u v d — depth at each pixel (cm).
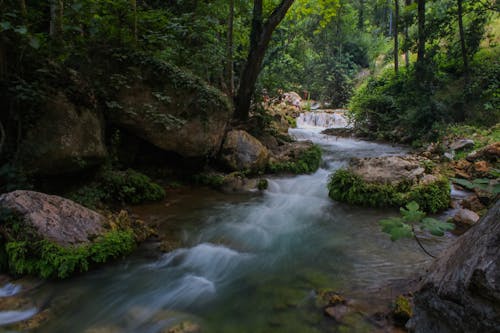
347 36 2697
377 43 2733
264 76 1206
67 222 411
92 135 557
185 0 976
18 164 468
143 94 654
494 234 153
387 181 649
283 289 363
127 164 699
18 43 479
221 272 409
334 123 1736
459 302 158
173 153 751
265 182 753
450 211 588
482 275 142
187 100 700
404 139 1293
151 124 660
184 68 832
